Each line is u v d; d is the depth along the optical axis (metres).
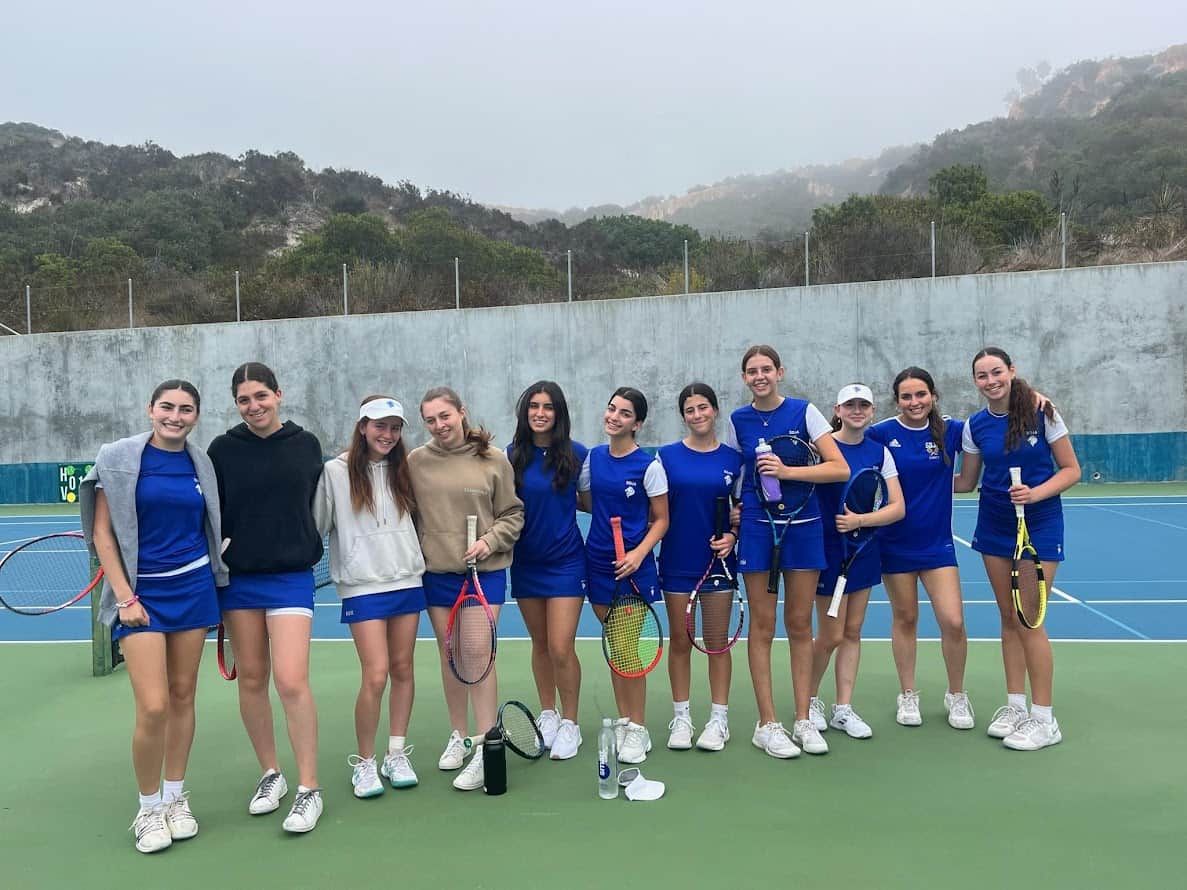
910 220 22.45
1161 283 16.12
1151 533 10.61
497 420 18.86
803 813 3.37
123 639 3.24
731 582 4.02
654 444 18.25
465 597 3.75
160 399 3.23
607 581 4.04
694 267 21.19
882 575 4.37
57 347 20.17
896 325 17.17
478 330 18.88
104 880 3.03
